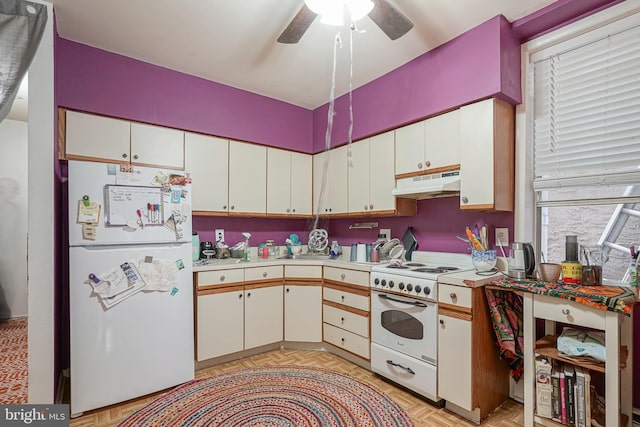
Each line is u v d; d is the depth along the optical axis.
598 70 1.97
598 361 1.58
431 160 2.46
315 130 3.64
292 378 2.40
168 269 2.26
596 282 1.69
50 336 1.86
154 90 2.66
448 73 2.32
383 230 3.15
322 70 2.77
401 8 1.98
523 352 1.81
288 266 3.01
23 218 4.02
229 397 2.11
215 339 2.61
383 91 2.82
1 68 1.78
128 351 2.09
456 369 1.91
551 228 2.25
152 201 2.22
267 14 2.05
